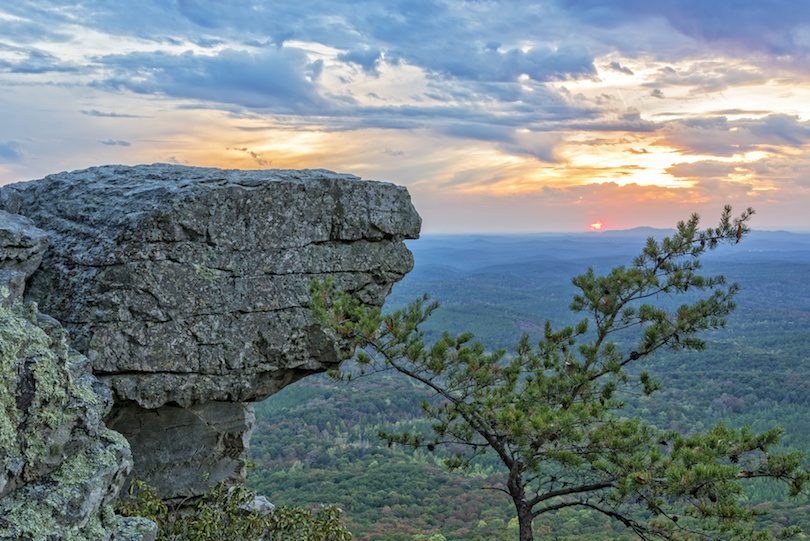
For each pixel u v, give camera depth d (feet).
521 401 32.32
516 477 31.65
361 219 27.63
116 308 22.53
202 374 24.17
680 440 28.09
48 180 28.91
